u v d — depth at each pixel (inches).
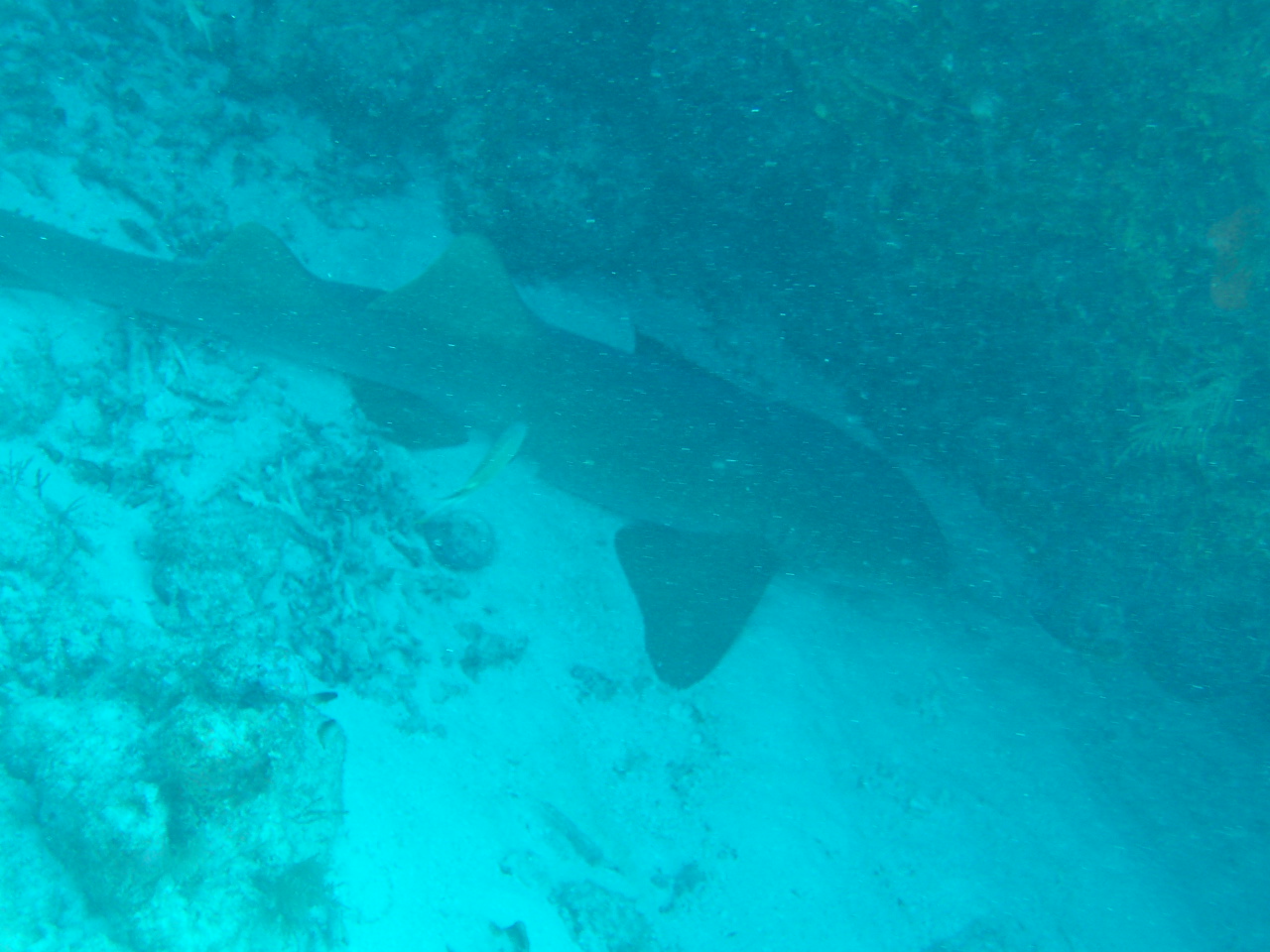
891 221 80.4
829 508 80.4
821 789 77.4
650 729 75.6
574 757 72.3
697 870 71.4
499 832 65.8
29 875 50.9
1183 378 72.3
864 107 75.0
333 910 57.1
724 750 76.8
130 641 59.3
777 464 80.3
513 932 61.9
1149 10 63.4
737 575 81.0
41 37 79.6
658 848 71.5
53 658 56.4
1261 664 80.3
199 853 52.6
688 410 80.0
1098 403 78.5
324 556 70.1
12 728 53.5
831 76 74.7
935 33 69.4
